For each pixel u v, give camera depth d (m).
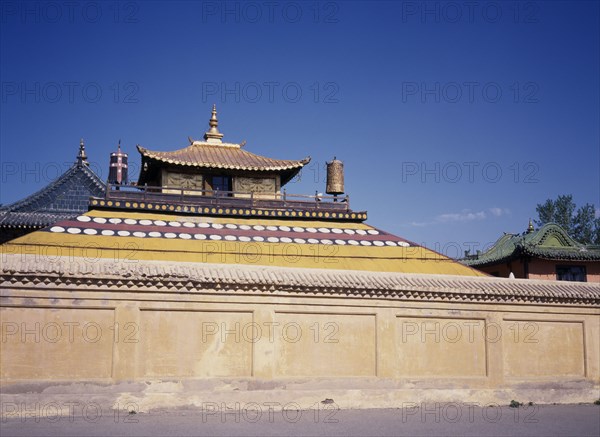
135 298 19.81
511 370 23.80
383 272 23.12
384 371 22.06
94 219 24.77
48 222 38.88
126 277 19.53
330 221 28.67
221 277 20.50
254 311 20.97
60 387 18.81
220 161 30.22
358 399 21.59
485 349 23.50
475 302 23.52
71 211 40.78
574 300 24.73
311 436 16.86
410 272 24.14
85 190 41.38
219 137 32.62
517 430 18.66
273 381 20.83
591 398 24.44
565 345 24.66
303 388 21.14
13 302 18.69
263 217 27.89
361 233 27.56
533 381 23.91
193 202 27.56
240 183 30.30
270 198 30.48
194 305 20.39
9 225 38.06
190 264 20.80
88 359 19.22
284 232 26.61
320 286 21.34
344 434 17.23
